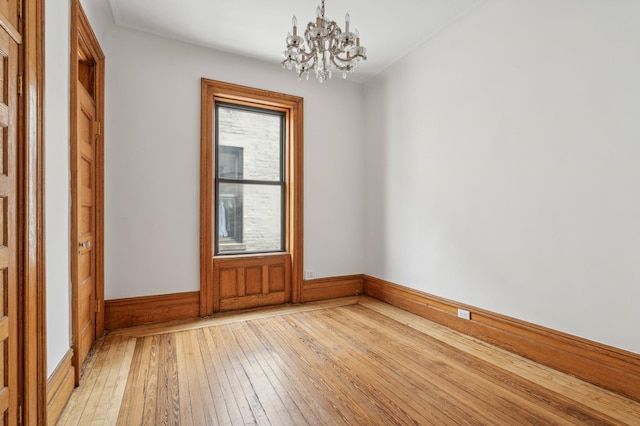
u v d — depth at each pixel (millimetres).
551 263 2340
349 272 4371
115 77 3080
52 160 1754
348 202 4359
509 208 2617
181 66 3379
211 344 2754
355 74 4199
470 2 2787
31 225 1496
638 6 1905
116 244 3080
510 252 2615
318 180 4152
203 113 3449
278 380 2172
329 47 2125
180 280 3369
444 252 3227
